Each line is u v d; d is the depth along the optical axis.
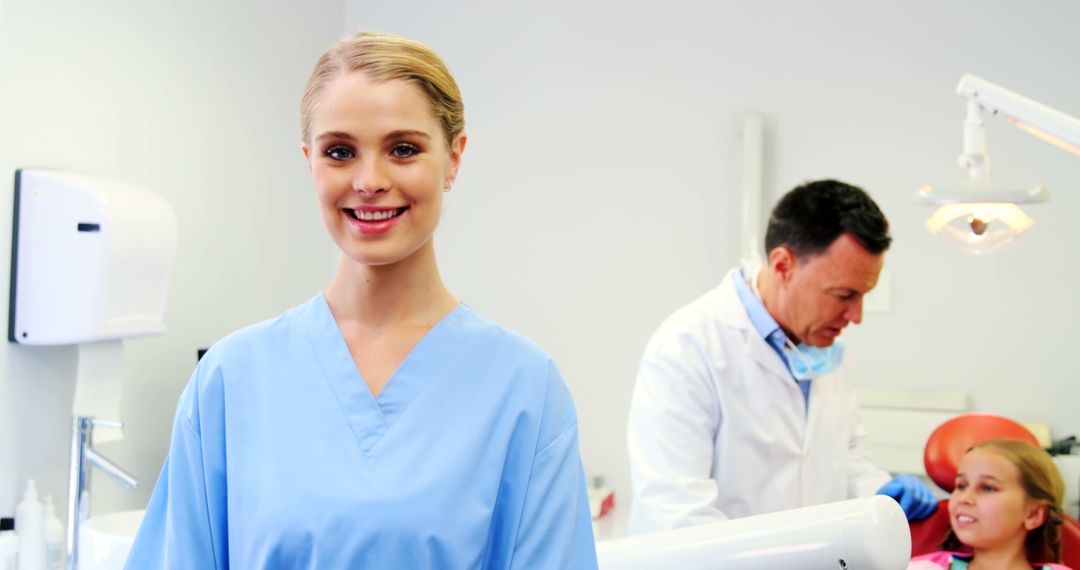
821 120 3.14
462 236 3.39
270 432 0.94
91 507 2.25
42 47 2.07
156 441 2.47
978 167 1.79
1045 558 2.23
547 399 0.98
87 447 2.03
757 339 1.97
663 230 3.24
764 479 2.02
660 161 3.24
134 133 2.36
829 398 2.09
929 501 2.26
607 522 3.02
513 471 0.95
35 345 2.06
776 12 3.17
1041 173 2.99
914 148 3.09
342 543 0.88
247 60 2.81
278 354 0.98
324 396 0.95
